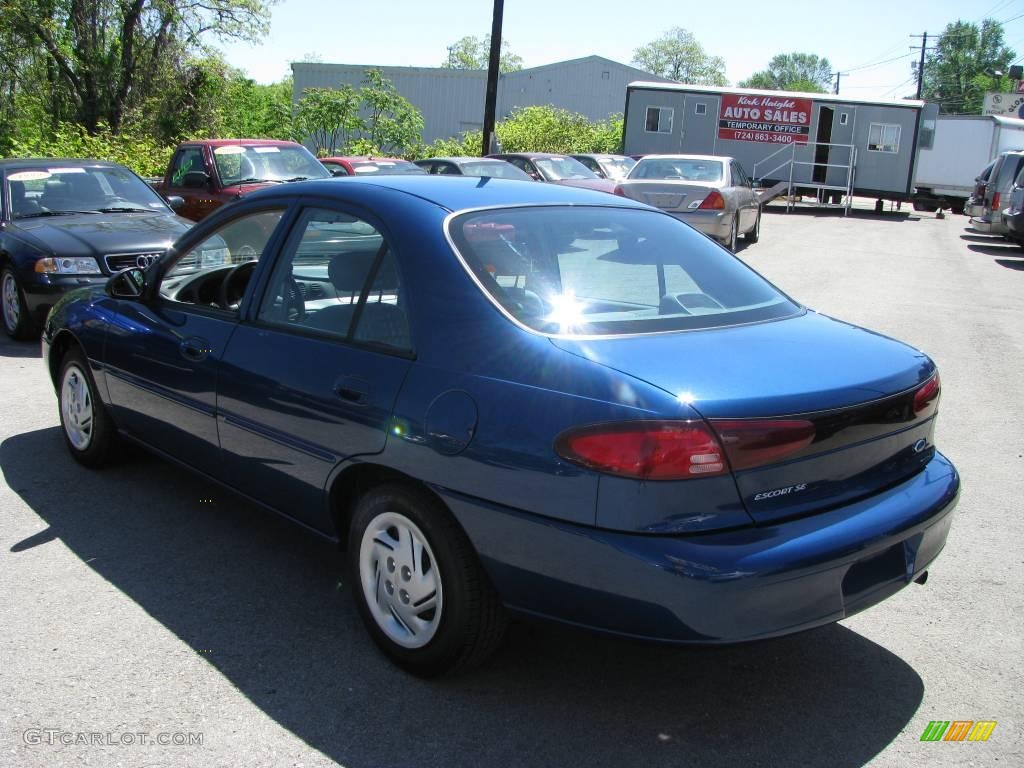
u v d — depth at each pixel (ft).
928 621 12.19
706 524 8.64
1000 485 17.35
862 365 9.95
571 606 9.11
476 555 9.75
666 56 334.44
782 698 10.36
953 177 107.96
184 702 10.04
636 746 9.45
